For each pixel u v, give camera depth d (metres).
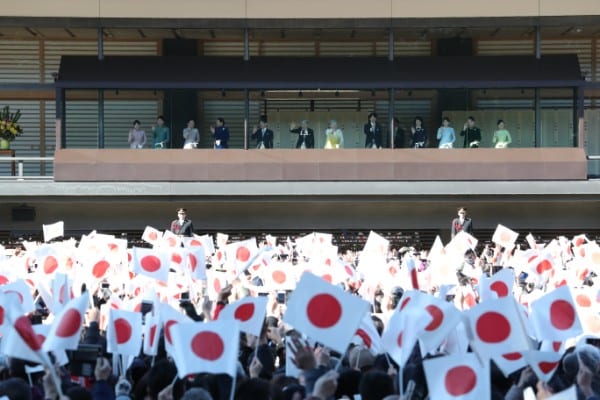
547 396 12.04
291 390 12.52
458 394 11.50
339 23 56.91
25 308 19.12
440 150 55.84
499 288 20.17
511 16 56.72
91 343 17.55
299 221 57.62
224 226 57.47
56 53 62.03
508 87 55.97
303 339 15.05
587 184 55.69
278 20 56.91
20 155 61.62
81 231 57.19
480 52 60.12
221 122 56.12
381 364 15.74
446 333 13.54
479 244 55.59
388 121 56.12
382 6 56.81
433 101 56.12
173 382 12.88
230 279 26.52
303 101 56.22
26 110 61.91
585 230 57.62
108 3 56.88
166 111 56.06
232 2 56.81
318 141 56.12
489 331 13.61
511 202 57.34
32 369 14.51
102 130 56.03
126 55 56.72
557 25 56.88
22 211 56.91
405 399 11.60
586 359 13.54
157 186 55.88
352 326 13.12
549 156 55.88
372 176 55.88
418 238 57.44
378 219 57.72
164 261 22.92
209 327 12.73
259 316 16.00
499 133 55.88
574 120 56.03
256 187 55.97
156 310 16.98
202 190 55.94
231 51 60.88
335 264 26.30
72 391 11.84
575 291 19.91
